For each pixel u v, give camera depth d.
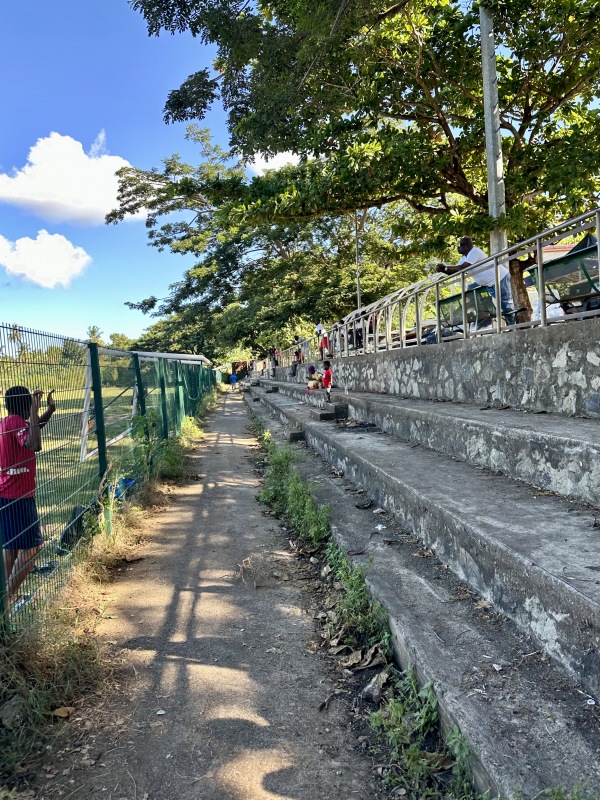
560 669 2.66
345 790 2.39
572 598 2.56
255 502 7.63
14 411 3.67
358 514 5.60
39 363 4.12
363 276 25.47
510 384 6.19
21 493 3.64
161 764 2.57
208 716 2.92
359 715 2.93
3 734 2.66
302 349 25.33
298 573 4.99
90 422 5.47
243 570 4.99
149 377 9.38
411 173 10.38
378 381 11.53
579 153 9.64
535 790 1.96
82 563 4.67
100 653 3.49
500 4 9.27
